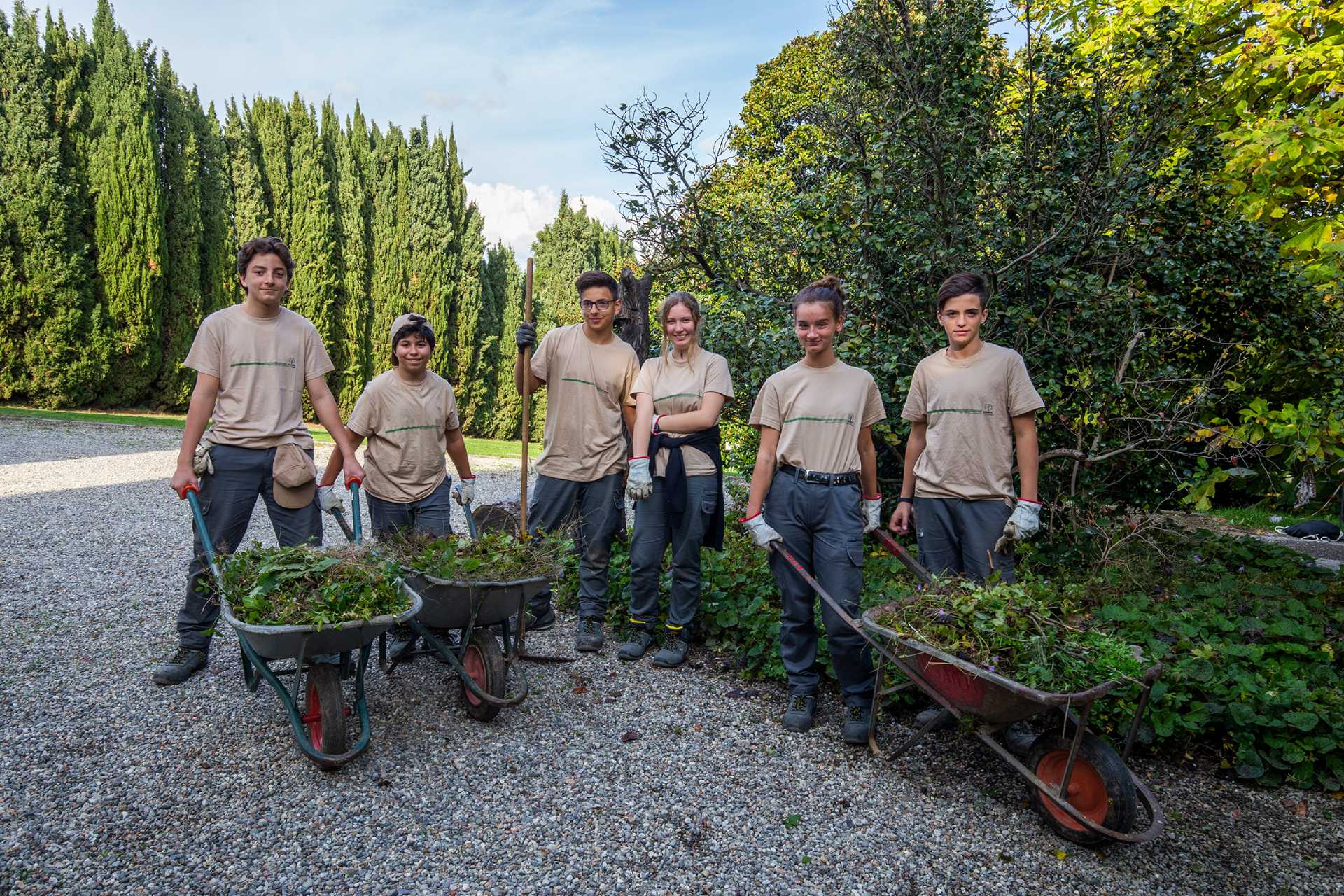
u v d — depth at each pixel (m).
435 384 4.17
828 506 3.34
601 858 2.45
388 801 2.72
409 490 4.08
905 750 3.08
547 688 3.77
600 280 4.17
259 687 3.54
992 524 3.27
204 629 3.70
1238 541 6.51
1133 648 2.75
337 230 20.81
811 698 3.46
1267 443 5.59
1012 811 2.78
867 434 3.49
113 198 17.06
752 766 3.07
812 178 5.93
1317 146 5.80
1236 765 3.09
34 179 16.14
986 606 2.78
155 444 13.52
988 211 5.22
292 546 3.36
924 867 2.46
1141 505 5.77
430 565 3.21
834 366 3.46
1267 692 3.20
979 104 5.09
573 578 5.18
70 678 3.62
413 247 21.98
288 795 2.72
